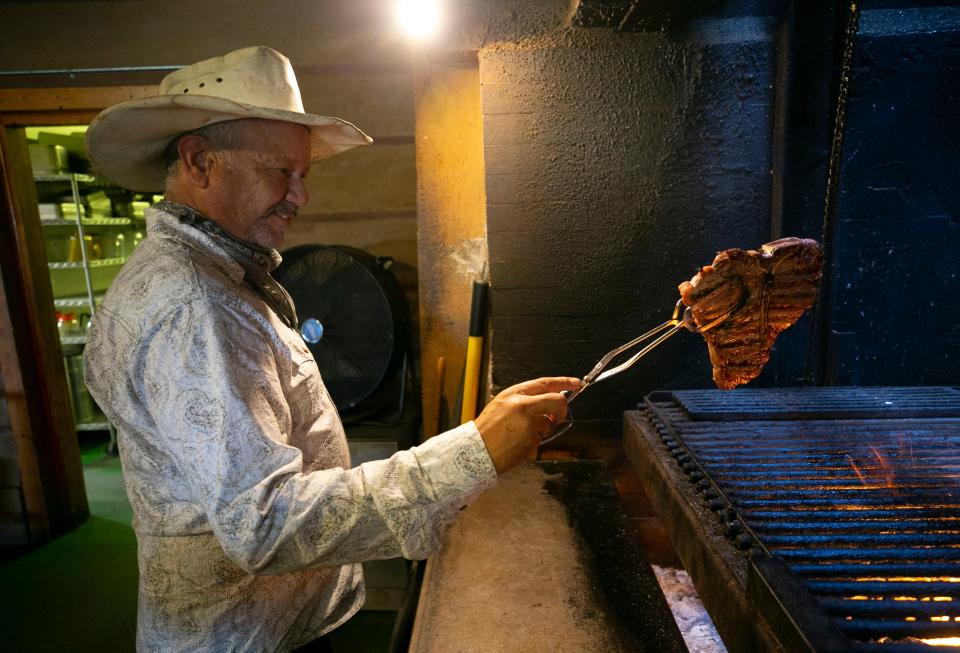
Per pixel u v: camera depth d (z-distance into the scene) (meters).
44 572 3.40
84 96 3.06
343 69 3.06
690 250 2.37
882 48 2.09
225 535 0.88
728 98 2.27
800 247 1.39
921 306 2.22
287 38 2.93
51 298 3.75
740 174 2.31
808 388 2.11
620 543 1.69
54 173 4.91
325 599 1.34
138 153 1.24
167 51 2.96
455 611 1.41
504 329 2.47
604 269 2.40
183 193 1.14
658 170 2.33
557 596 1.46
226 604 1.13
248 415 0.93
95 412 5.58
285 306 1.30
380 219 3.41
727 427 1.75
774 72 2.23
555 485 2.05
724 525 1.22
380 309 2.95
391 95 3.22
